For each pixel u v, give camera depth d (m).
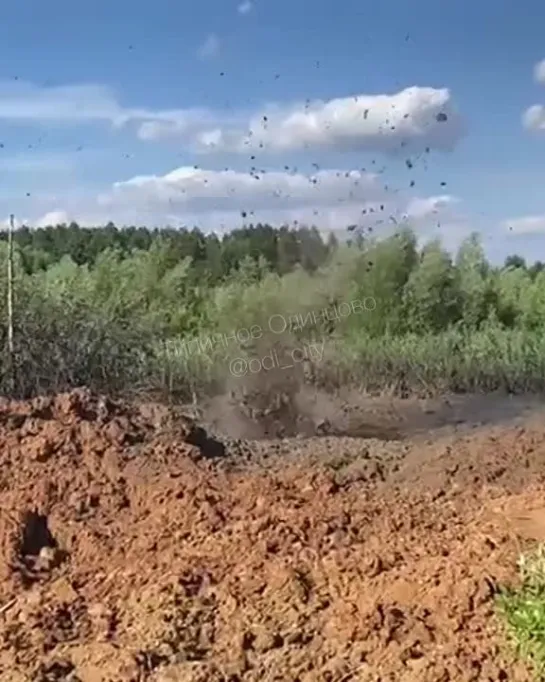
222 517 5.05
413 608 4.14
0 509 5.14
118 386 9.04
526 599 3.95
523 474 5.79
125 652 4.03
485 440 6.52
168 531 4.96
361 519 5.04
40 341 8.80
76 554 4.92
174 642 4.13
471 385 10.29
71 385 8.70
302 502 5.25
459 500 5.34
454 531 4.84
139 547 4.88
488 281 15.35
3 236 13.10
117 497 5.26
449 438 6.95
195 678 3.87
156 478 5.37
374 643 3.97
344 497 5.36
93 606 4.46
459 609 4.07
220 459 5.85
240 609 4.30
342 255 12.82
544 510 4.84
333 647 4.02
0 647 4.17
